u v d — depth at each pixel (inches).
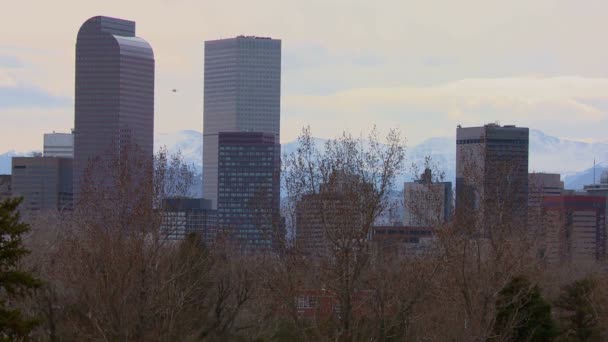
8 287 6195.9
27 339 6166.3
